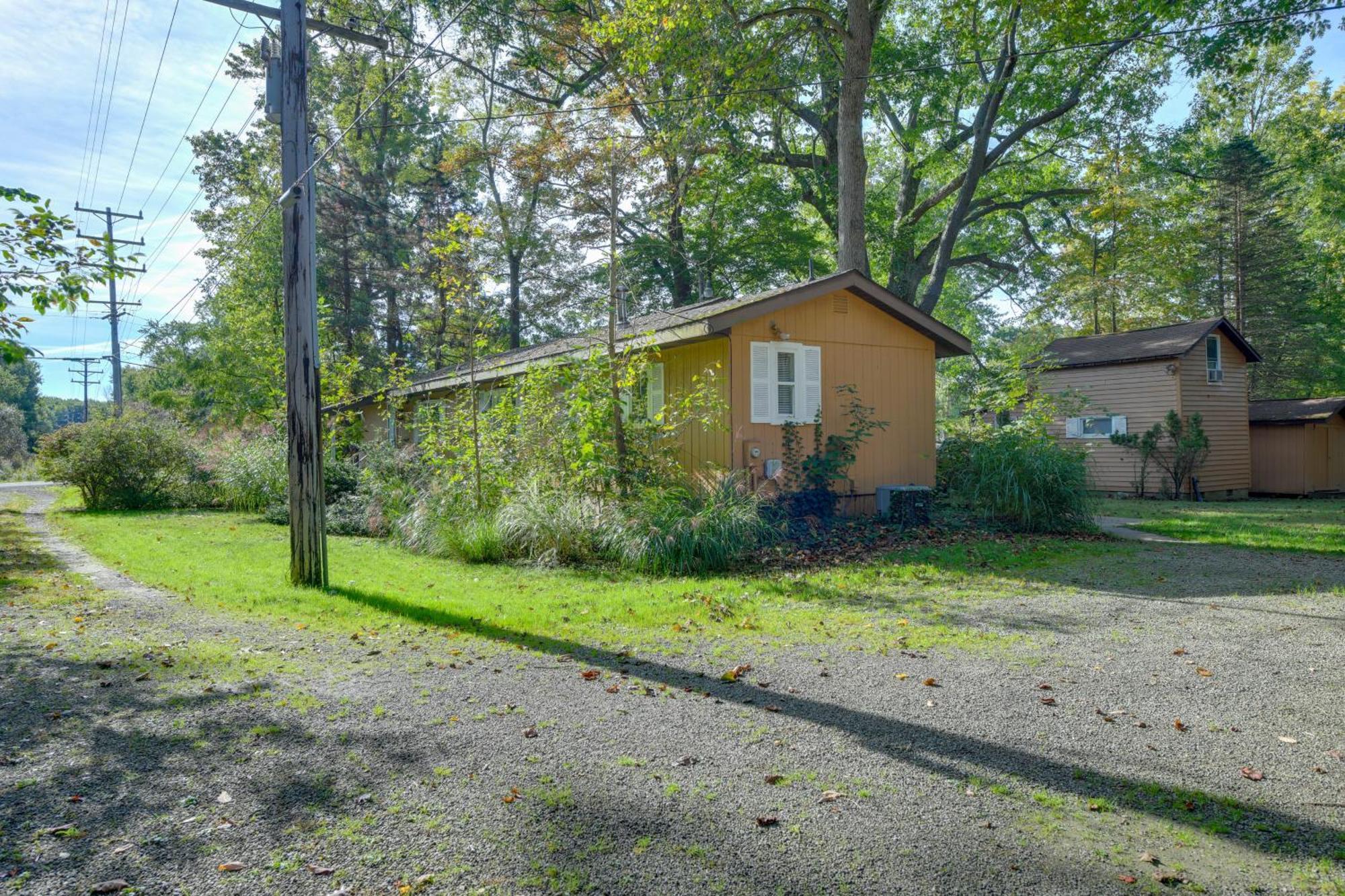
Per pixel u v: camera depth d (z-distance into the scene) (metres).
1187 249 27.30
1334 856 2.69
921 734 3.80
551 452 10.77
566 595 7.17
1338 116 27.27
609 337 10.53
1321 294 30.08
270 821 2.90
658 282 28.33
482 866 2.61
